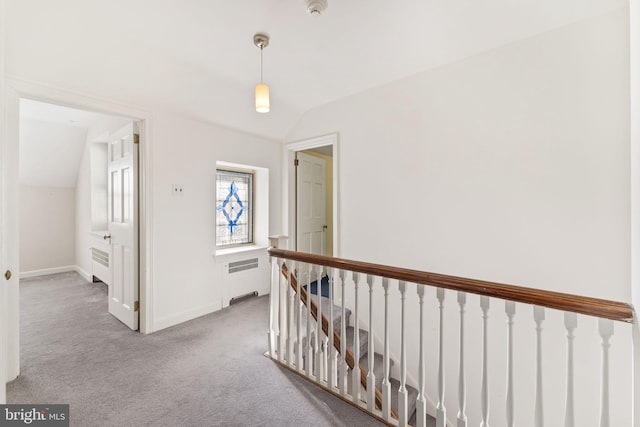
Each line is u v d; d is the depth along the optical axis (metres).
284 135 3.63
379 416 1.57
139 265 2.60
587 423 1.71
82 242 4.67
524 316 1.90
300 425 1.53
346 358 1.86
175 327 2.69
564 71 1.78
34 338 2.45
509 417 1.16
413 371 2.38
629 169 1.60
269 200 3.68
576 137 1.74
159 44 2.05
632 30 1.03
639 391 0.90
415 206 2.43
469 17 1.79
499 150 2.02
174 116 2.69
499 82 2.02
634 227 1.02
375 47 2.11
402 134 2.51
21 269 4.46
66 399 1.69
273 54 2.21
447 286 1.28
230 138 3.21
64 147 4.29
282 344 2.14
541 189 1.86
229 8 1.71
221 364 2.09
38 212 4.58
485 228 2.08
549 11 1.69
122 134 2.76
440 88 2.29
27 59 1.78
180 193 2.76
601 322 0.99
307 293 1.92
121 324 2.75
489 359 2.03
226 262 3.22
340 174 2.96
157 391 1.78
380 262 2.66
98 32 1.85
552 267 1.83
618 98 1.62
